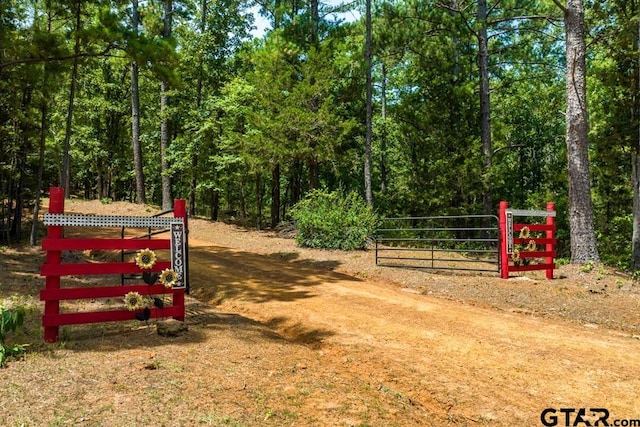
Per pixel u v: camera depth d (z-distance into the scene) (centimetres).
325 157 2125
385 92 3488
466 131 2123
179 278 643
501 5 2205
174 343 548
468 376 504
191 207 2703
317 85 2106
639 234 1577
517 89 3197
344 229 1642
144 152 3538
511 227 1082
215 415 365
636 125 1675
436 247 1869
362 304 845
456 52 2148
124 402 378
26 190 1681
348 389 446
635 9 1577
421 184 2159
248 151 2161
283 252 1562
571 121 1219
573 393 462
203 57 2556
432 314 780
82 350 511
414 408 424
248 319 719
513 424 399
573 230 1211
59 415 351
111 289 598
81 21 1416
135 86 2661
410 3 2125
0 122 1484
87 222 575
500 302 905
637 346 619
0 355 448
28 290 826
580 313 823
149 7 2547
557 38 2012
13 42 1160
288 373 474
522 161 3422
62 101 2838
